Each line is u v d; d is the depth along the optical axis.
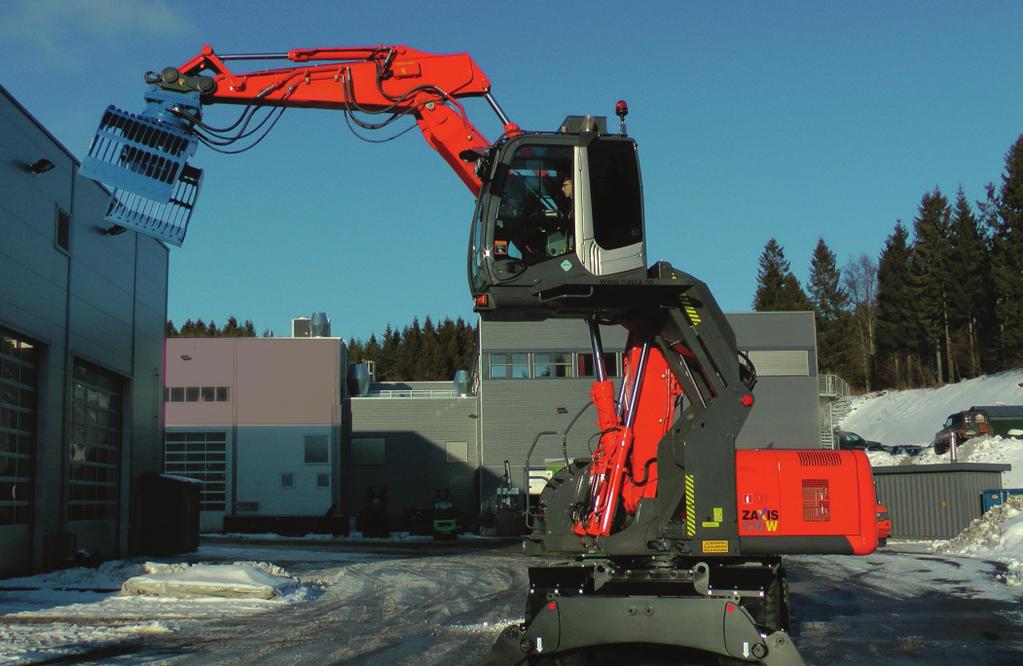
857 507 10.02
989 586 19.77
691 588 9.45
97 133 11.42
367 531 50.03
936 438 56.66
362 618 15.65
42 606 16.83
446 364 128.88
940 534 37.97
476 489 55.78
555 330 54.06
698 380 9.93
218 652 12.02
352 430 56.34
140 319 32.44
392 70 11.88
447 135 11.67
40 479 23.52
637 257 9.88
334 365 55.62
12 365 22.44
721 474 9.59
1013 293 73.62
